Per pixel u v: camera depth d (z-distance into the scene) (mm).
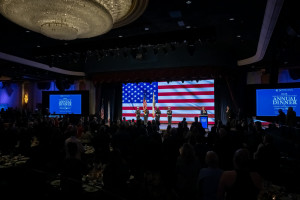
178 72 15281
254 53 13945
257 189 2355
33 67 15586
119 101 18969
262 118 12086
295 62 13773
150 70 16031
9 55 13727
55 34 6520
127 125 8766
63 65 16781
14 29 10008
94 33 7480
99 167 5273
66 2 5309
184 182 3357
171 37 10273
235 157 2443
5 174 3426
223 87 16188
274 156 4566
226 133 5039
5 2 5469
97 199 3291
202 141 4598
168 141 4930
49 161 5672
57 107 17016
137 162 4859
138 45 10875
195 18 9117
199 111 17172
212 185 2768
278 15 7270
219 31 10695
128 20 8477
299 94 11359
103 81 17578
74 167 3248
